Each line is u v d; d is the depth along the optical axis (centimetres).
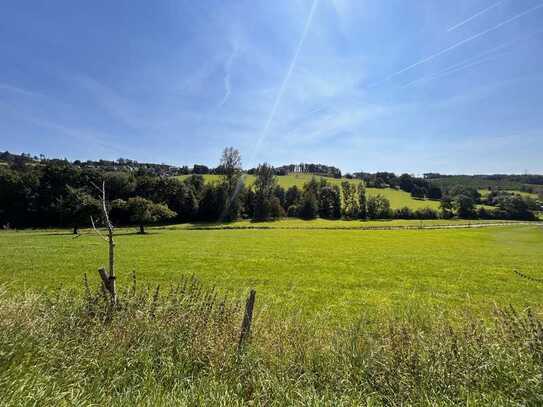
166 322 443
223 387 335
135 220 6194
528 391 328
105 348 389
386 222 9162
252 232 6350
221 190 8775
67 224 6725
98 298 502
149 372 358
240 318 484
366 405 320
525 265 2753
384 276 2211
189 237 5175
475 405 314
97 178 7431
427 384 349
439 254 3469
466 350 399
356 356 397
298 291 1706
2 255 2931
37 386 312
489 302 1512
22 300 500
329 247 4009
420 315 662
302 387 354
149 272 2211
